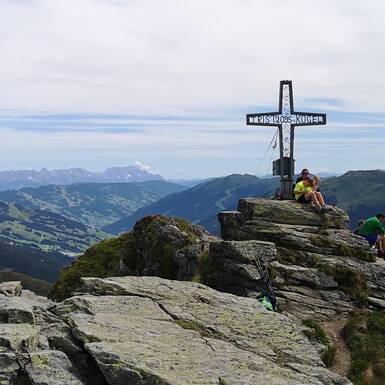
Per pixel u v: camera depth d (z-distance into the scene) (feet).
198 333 57.47
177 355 49.42
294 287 93.25
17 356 47.14
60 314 60.54
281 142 134.31
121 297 66.49
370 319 85.05
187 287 74.18
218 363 48.96
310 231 106.83
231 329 60.80
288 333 61.93
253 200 116.88
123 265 147.33
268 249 98.32
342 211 113.50
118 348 48.91
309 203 115.44
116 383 45.24
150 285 73.15
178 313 63.00
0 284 82.17
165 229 136.56
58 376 45.39
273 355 55.83
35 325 54.34
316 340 77.61
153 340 52.65
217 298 70.79
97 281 71.87
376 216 112.47
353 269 97.35
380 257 109.09
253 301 72.33
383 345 77.15
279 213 110.83
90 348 48.55
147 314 61.46
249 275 93.04
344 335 81.76
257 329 61.82
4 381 44.70
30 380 44.93
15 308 56.03
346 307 91.09
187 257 121.39
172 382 43.32
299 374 50.44
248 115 135.23
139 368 45.24
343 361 73.51
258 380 46.14
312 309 89.25
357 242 104.53
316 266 97.76
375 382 67.51
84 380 47.16
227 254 98.07
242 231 109.50
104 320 56.70
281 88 134.00
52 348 50.98
